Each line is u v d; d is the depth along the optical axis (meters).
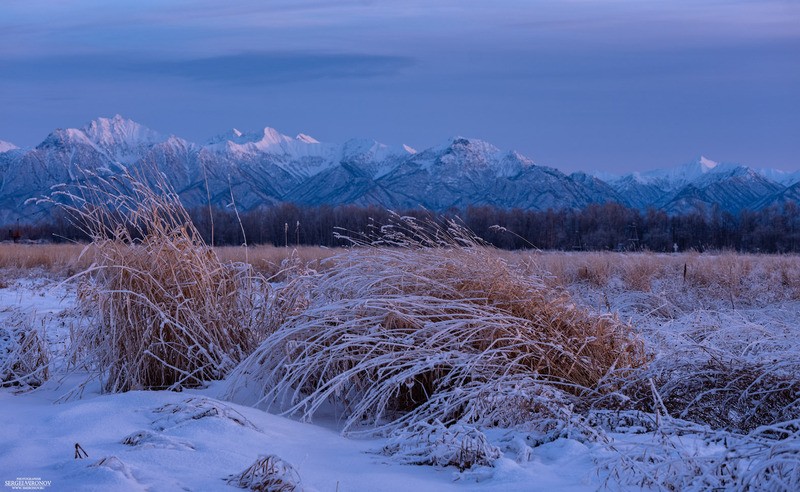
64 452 3.54
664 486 3.26
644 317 7.68
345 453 3.92
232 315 6.09
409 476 3.51
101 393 5.49
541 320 5.63
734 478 3.21
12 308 7.81
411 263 6.04
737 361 5.06
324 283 6.12
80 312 5.96
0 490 2.92
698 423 4.64
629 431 4.25
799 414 4.62
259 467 3.21
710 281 13.73
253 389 5.44
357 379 5.16
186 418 4.16
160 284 5.63
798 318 8.77
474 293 5.78
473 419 4.52
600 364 5.50
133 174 6.01
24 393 5.51
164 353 5.55
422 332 5.39
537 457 3.82
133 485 3.00
